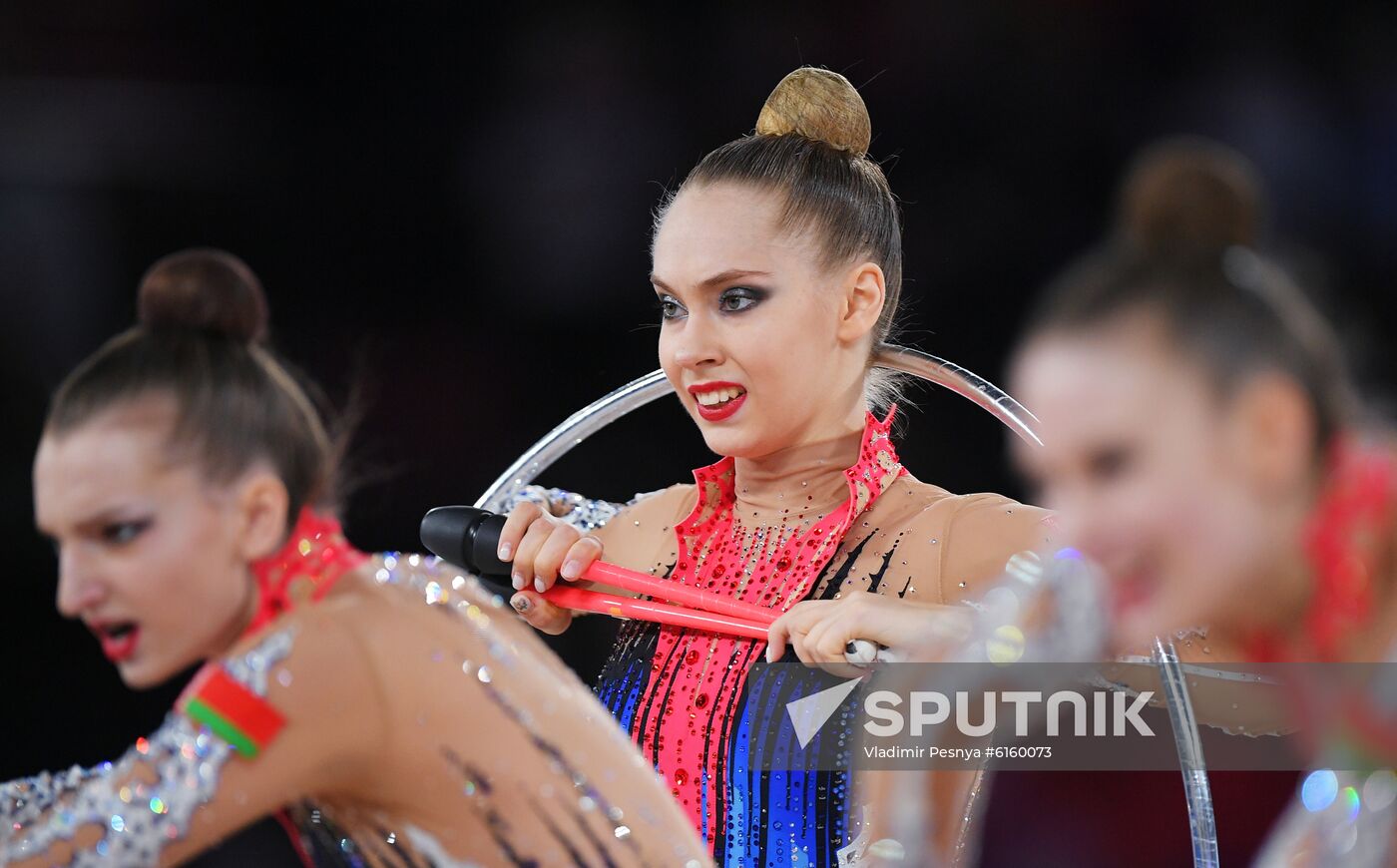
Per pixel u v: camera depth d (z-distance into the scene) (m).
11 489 12.36
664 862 3.85
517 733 3.71
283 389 3.65
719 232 5.02
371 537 12.27
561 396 12.77
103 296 12.79
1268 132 11.76
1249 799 8.90
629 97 12.69
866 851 4.59
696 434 12.60
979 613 4.27
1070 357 3.14
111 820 3.35
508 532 5.51
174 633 3.54
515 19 12.77
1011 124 12.19
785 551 5.18
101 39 12.71
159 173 12.84
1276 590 3.21
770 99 5.43
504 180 12.83
